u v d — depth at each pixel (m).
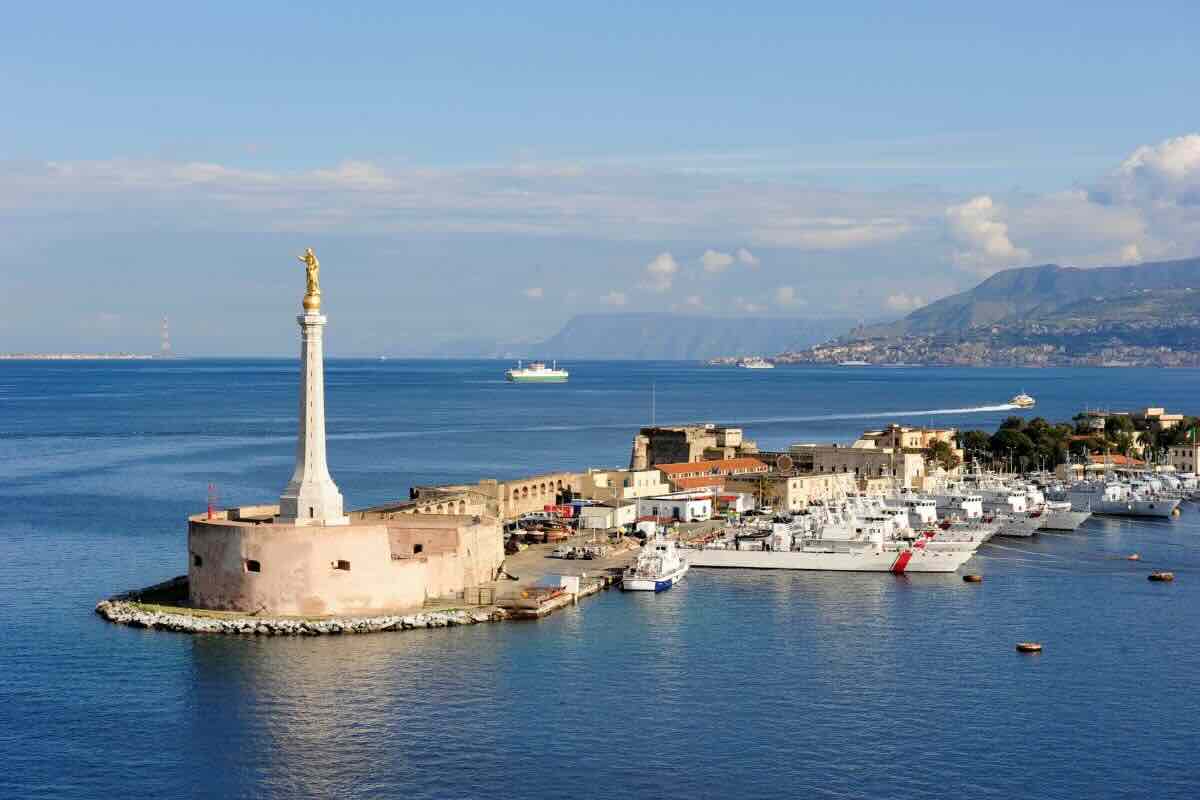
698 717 136.50
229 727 132.62
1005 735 132.00
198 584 174.75
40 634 165.75
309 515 176.25
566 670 152.25
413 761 124.19
